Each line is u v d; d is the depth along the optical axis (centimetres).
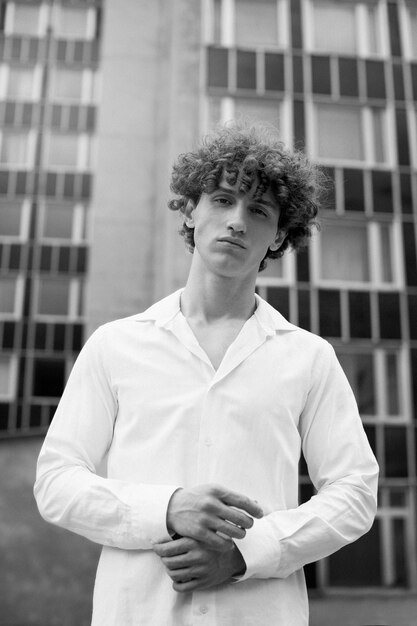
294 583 96
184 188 111
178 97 777
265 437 96
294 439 100
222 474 93
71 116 783
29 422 695
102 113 784
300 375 102
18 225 746
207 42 797
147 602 89
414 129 802
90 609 698
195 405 97
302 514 92
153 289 738
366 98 803
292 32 813
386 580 702
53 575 698
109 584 92
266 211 104
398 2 834
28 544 696
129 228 753
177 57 789
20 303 723
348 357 745
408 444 727
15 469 695
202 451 94
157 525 86
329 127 793
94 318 727
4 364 706
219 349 103
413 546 708
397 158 792
